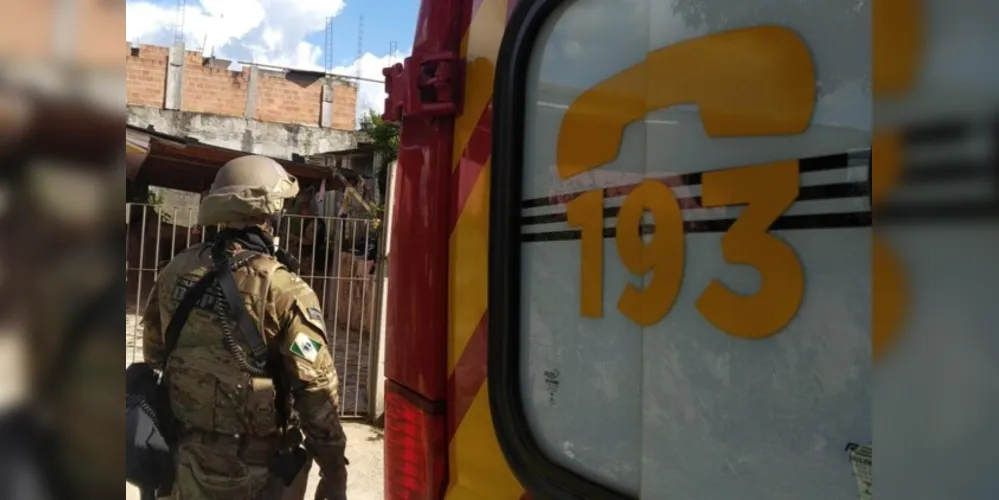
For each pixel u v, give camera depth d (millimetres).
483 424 1456
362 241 7652
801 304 904
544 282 1338
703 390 1036
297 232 8078
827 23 891
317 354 2141
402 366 1674
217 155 10172
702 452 1036
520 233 1399
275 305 2117
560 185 1306
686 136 1068
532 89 1382
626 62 1184
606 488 1197
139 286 5453
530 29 1382
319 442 2164
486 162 1476
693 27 1067
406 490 1646
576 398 1266
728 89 1008
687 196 1063
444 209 1587
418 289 1631
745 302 975
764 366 951
